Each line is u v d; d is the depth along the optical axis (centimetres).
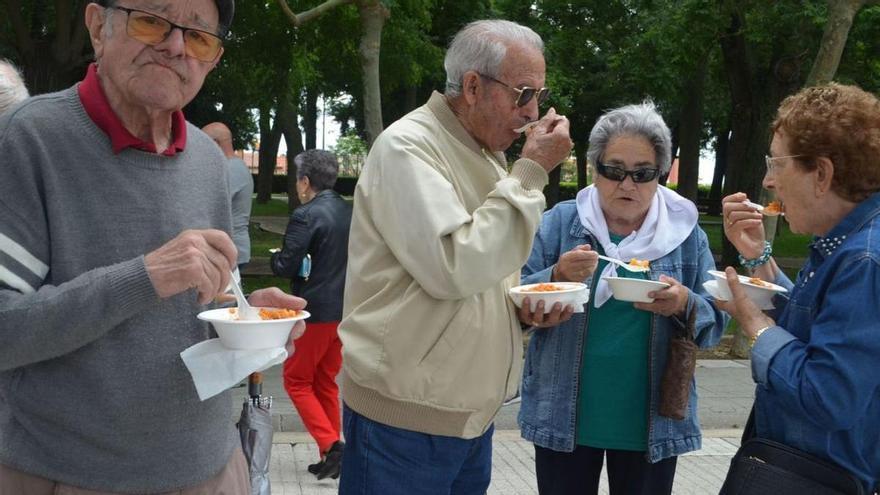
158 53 196
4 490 200
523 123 266
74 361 195
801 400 222
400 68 1295
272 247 1881
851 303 219
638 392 315
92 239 196
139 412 200
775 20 1275
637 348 315
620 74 1639
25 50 1270
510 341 274
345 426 272
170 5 195
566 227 338
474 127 270
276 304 220
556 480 327
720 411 698
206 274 183
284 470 559
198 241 183
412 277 253
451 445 260
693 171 2372
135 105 203
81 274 191
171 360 204
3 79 323
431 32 1585
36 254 190
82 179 195
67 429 197
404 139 254
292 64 1335
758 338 240
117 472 201
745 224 304
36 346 180
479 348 260
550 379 321
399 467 257
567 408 316
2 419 202
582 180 3319
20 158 188
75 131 196
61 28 1262
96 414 197
